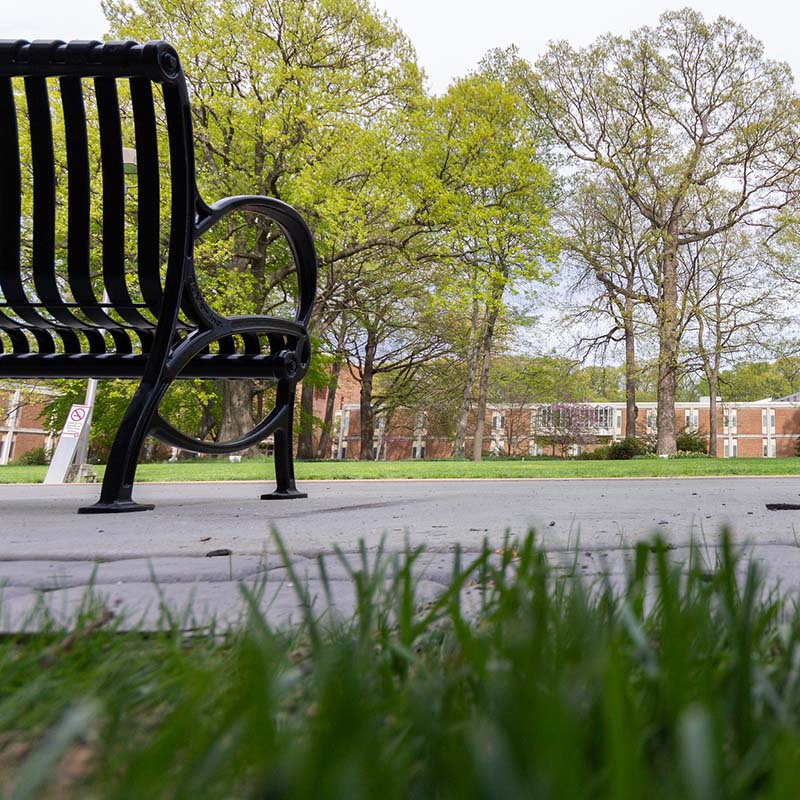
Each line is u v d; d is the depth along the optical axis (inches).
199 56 657.0
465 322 1132.5
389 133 676.7
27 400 965.2
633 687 16.2
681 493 157.9
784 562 48.7
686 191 968.9
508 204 719.7
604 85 943.7
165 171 585.0
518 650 14.9
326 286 780.6
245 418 787.4
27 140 476.7
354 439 1937.7
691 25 920.9
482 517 93.1
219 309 685.9
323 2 661.9
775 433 1952.5
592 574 41.7
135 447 101.0
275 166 687.7
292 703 17.5
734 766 12.3
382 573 24.0
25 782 9.7
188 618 31.6
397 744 13.8
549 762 8.8
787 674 17.1
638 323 981.2
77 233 93.0
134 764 11.9
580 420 1676.9
